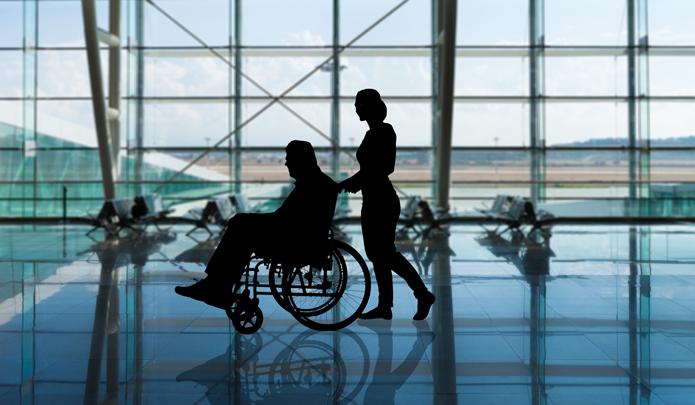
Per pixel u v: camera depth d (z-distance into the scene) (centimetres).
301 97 1889
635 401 367
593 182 1908
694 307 621
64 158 1975
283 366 433
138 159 1923
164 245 1201
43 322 564
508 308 619
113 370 426
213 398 373
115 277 816
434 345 486
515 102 1911
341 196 1892
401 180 1919
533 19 1883
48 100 1962
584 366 433
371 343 491
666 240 1271
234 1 1888
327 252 503
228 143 1911
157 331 531
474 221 1759
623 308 618
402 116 1917
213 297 490
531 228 1507
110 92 1855
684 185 1911
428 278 807
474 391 385
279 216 498
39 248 1145
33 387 392
